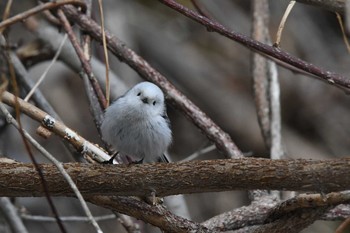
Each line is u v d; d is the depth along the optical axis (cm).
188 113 940
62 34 1184
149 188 681
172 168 676
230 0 1694
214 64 1688
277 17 1655
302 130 1625
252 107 1644
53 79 1488
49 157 643
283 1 1652
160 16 1678
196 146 1530
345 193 689
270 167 648
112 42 984
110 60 1455
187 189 678
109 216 985
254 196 852
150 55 1644
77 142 785
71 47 1167
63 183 686
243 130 1617
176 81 1647
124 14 1571
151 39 1648
